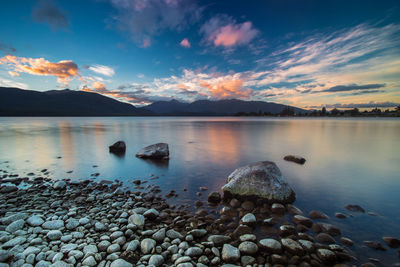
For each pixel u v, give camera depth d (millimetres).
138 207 7316
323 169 12422
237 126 59250
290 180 10352
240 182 7883
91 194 8750
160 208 7227
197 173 11820
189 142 24922
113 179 10945
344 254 4590
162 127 55656
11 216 6250
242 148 20250
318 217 6441
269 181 7672
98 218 6496
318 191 8820
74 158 16062
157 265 4270
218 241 5117
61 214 6809
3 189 9047
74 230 5789
